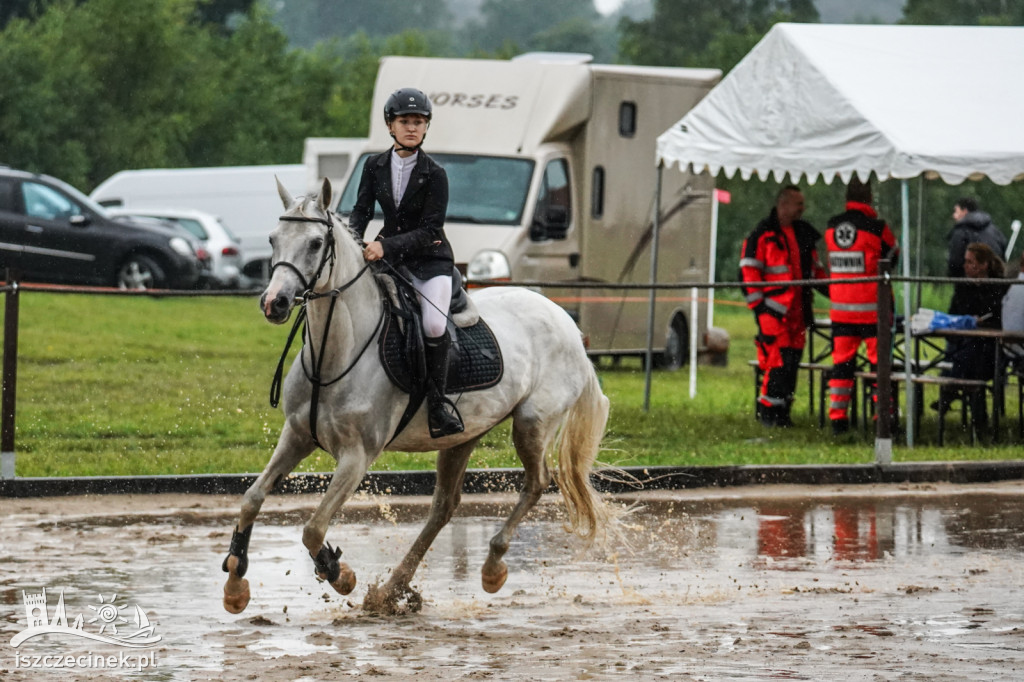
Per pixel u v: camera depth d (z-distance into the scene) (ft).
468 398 30.17
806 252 56.80
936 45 55.36
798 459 47.34
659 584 31.35
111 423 53.16
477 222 66.85
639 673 23.48
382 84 70.90
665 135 58.59
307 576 31.76
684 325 79.92
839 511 40.73
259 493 27.37
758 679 23.08
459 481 31.04
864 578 31.83
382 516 39.37
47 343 75.41
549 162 68.33
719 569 32.91
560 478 32.73
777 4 289.12
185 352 75.25
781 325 55.72
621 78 72.18
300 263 26.27
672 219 76.95
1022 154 49.49
